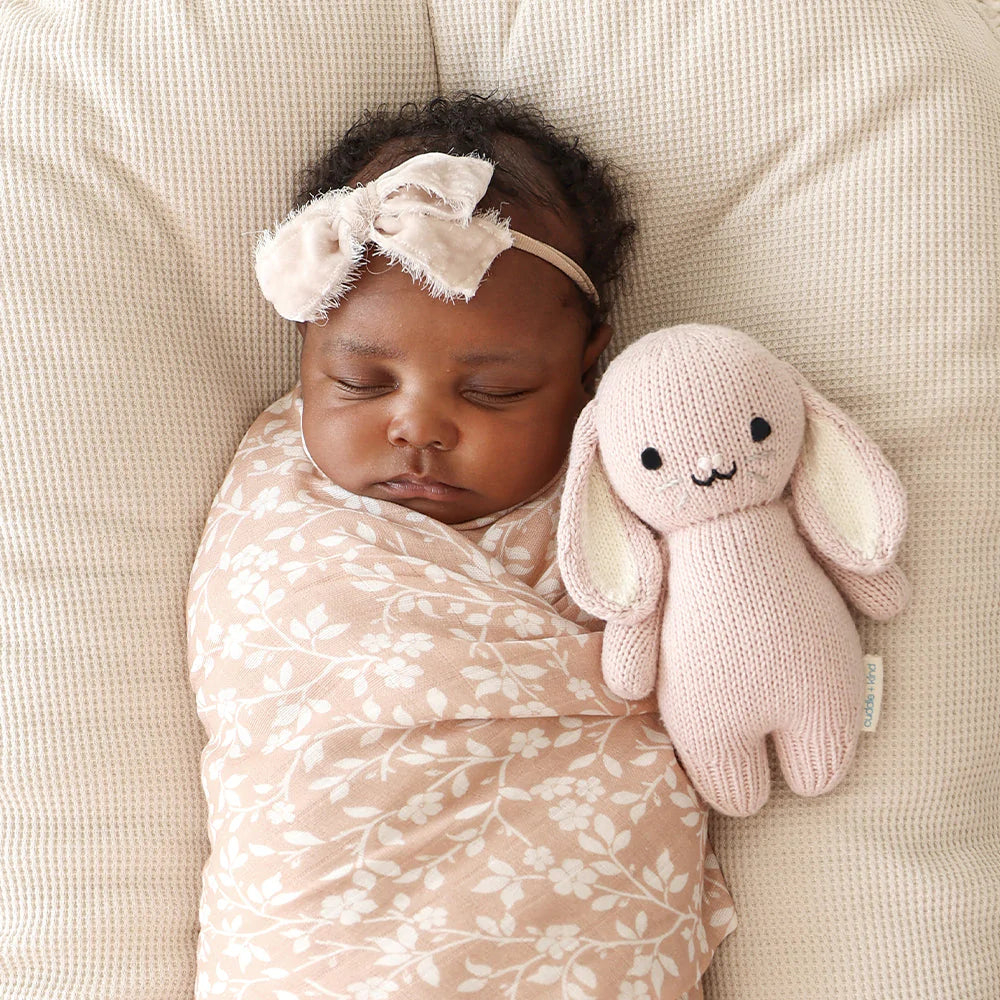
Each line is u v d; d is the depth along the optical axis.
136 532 1.10
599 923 0.88
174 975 1.05
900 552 0.99
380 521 1.02
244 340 1.20
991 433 1.00
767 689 0.89
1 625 1.06
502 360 1.00
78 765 1.05
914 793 0.96
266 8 1.14
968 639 0.98
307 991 0.88
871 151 1.04
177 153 1.13
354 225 0.97
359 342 1.00
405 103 1.19
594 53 1.12
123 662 1.08
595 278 1.11
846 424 0.92
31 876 1.04
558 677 0.93
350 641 0.95
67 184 1.10
